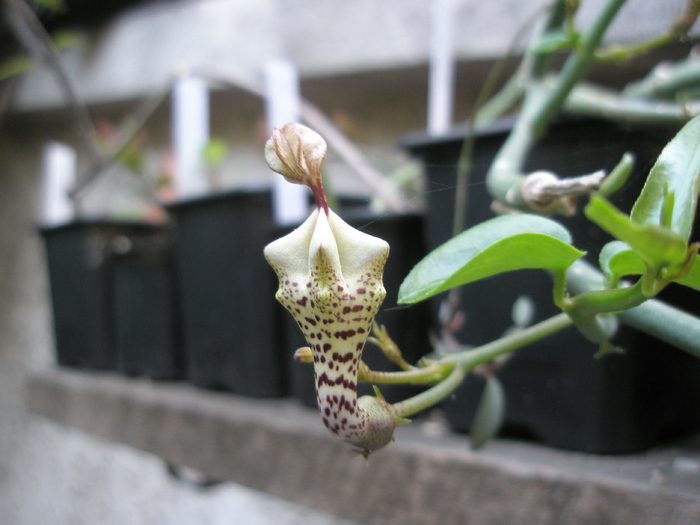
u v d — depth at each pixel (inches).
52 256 13.1
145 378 11.5
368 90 13.4
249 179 14.9
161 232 13.4
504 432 7.6
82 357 12.4
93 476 16.5
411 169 10.1
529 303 7.2
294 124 3.5
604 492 5.5
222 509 14.3
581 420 6.7
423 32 11.6
